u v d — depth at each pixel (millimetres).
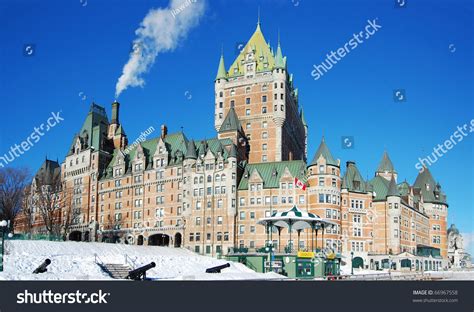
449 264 183250
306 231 122812
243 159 147125
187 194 135250
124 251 98062
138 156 148375
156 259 85375
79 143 163375
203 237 131250
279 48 159000
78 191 160250
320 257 83812
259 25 168750
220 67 165750
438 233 183625
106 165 159875
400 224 141250
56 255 74312
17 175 142750
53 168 178500
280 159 151750
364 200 134500
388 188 142500
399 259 130750
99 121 167500
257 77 159250
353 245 130000
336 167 125312
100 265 73875
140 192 145625
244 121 158125
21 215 162875
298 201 125312
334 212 123000
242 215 130125
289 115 164250
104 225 151625
